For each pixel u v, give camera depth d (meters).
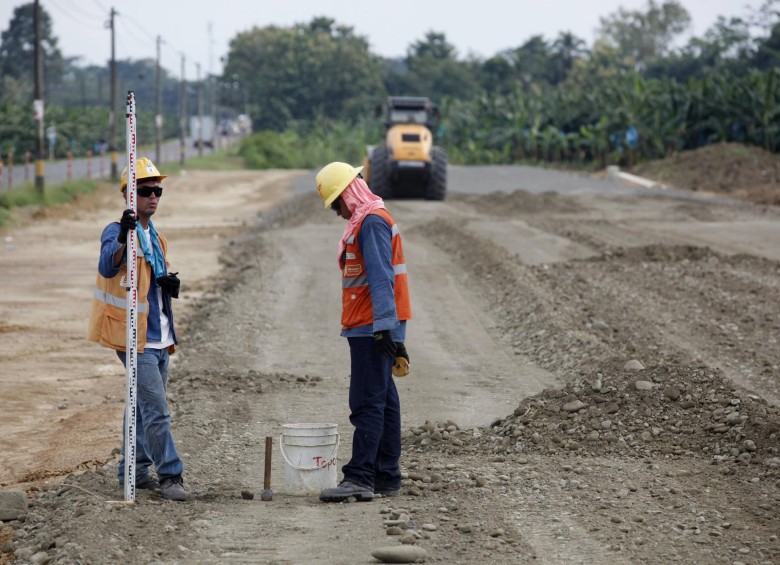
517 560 11.29
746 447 16.39
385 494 14.64
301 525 12.74
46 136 176.38
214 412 20.80
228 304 34.75
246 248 51.12
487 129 142.00
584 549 11.75
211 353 27.03
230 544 11.91
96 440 19.81
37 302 37.75
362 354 14.14
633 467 16.08
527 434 18.33
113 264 13.54
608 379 20.14
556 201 68.44
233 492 14.89
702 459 16.47
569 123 125.62
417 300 35.34
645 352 25.00
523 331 29.58
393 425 14.70
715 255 42.56
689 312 31.19
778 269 39.47
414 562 11.15
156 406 13.95
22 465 18.36
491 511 13.40
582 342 26.11
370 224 13.73
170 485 14.12
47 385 25.23
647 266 40.28
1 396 23.94
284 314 33.19
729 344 26.44
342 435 19.30
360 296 14.05
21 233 62.47
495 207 67.00
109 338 13.75
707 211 61.28
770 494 14.25
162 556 11.41
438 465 16.48
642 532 12.47
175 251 52.41
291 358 26.89
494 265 40.78
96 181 101.44
